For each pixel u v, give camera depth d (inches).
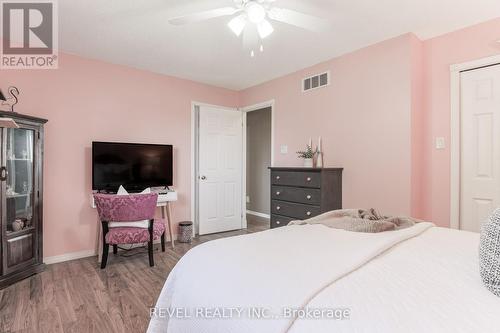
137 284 100.1
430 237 57.2
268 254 45.1
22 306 83.9
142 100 148.0
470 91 101.4
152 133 151.6
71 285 98.9
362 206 118.6
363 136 118.9
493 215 36.3
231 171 183.9
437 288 33.4
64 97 125.2
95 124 133.6
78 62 129.0
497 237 33.5
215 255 45.9
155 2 86.7
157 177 147.1
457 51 103.8
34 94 118.1
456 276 37.1
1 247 96.1
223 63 138.5
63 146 125.0
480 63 98.4
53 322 75.4
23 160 108.3
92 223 132.5
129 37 110.4
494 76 96.4
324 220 70.6
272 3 81.4
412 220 70.4
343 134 126.3
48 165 121.1
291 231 60.8
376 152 114.5
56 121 123.2
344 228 62.8
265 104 169.0
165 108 156.3
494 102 96.3
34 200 108.8
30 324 74.4
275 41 113.3
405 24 99.9
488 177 97.9
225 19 96.3
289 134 152.7
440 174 107.7
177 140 161.0
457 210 103.7
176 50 123.0
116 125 139.7
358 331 25.5
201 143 170.2
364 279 35.8
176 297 41.8
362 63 119.5
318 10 90.9
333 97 130.6
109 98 137.6
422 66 111.9
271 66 142.2
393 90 109.4
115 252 134.4
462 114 103.2
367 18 95.8
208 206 173.3
